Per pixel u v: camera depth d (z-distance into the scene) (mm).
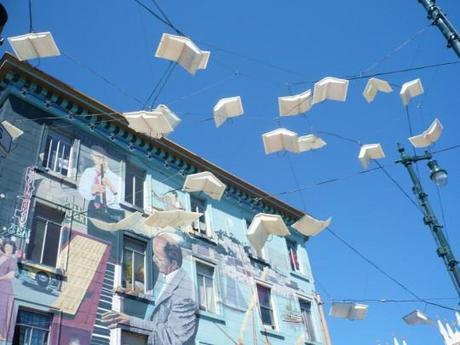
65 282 13438
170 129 11781
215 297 17953
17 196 13703
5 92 15602
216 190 13648
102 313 13797
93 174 16453
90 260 14453
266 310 19875
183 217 14625
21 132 13258
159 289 15969
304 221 14547
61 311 12883
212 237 19625
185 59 10172
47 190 14641
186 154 20453
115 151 17938
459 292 10219
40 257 13492
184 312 16172
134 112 11617
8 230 12953
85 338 13000
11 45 10156
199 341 15992
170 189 19297
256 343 18031
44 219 14203
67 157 16172
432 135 11766
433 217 11188
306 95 11008
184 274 17188
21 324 12055
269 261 21688
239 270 19750
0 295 11859
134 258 16094
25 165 14477
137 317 14641
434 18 9609
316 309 22281
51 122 16203
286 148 12344
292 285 21969
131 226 16500
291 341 19609
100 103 17703
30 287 12594
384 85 11188
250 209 22922
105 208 16062
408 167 11961
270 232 13672
